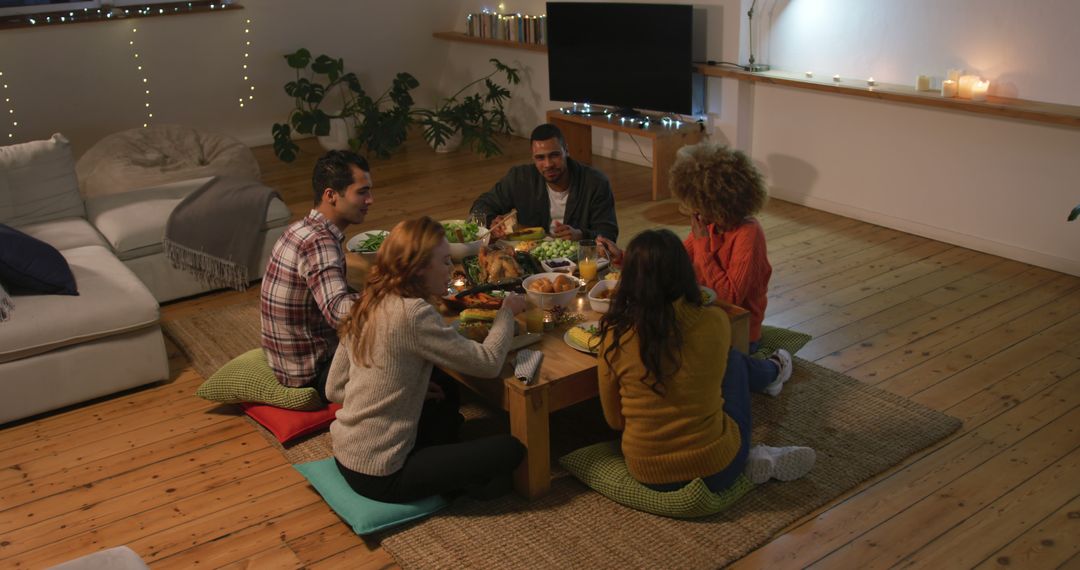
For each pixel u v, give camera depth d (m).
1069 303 3.80
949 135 4.42
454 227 3.45
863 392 3.14
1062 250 4.12
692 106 5.54
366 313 2.38
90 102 6.48
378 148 6.76
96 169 5.43
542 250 3.25
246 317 4.04
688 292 2.36
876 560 2.32
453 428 2.84
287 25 6.90
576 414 3.06
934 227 4.62
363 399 2.43
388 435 2.44
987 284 4.04
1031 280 4.06
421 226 2.37
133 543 2.53
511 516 2.53
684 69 5.46
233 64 6.86
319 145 7.37
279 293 2.88
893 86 4.67
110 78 6.44
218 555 2.46
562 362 2.59
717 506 2.46
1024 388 3.13
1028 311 3.74
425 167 6.54
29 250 3.26
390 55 7.55
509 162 6.59
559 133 3.53
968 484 2.62
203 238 4.21
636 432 2.45
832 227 4.89
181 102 6.87
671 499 2.46
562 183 3.63
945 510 2.50
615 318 2.38
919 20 4.55
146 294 3.37
